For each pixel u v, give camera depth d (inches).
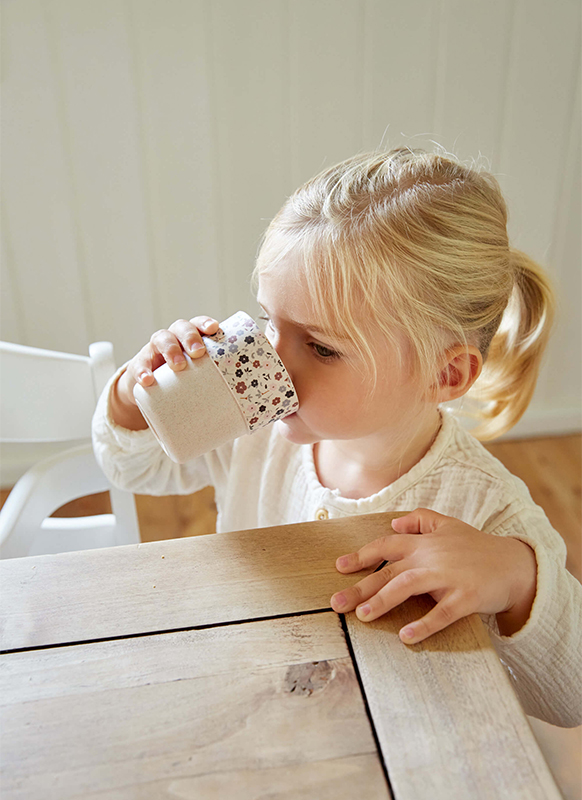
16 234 48.9
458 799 12.6
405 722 13.6
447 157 25.8
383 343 20.8
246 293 54.5
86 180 47.9
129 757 13.3
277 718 13.8
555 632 19.5
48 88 44.4
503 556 18.3
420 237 20.6
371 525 18.2
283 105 47.6
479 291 21.9
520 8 45.7
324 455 27.6
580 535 52.3
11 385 26.1
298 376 21.5
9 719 13.8
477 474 25.3
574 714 21.3
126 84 45.1
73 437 27.3
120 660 14.8
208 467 29.6
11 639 15.2
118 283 52.3
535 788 12.8
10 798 12.8
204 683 14.3
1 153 45.9
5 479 57.7
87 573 16.6
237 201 50.6
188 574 16.6
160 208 49.9
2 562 16.8
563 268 56.3
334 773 13.0
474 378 23.4
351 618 15.6
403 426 23.4
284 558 17.1
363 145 49.9
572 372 62.0
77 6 42.3
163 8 43.1
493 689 14.2
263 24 44.5
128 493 29.5
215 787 12.8
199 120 47.1
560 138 50.8
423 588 16.3
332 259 20.3
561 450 62.6
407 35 46.0
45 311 52.4
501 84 48.4
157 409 18.6
